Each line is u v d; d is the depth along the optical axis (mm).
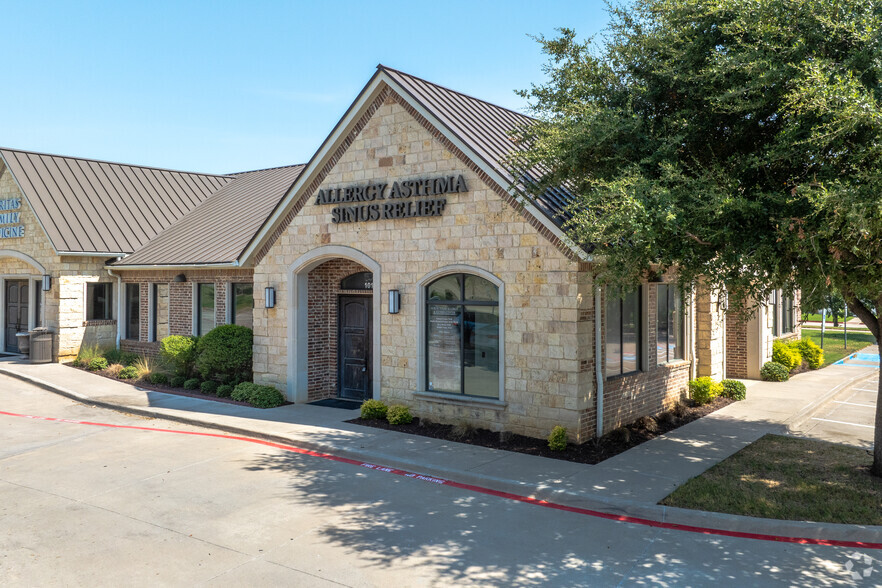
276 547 8297
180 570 7656
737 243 9141
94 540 8531
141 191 27891
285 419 15195
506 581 7363
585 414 12789
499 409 13547
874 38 8789
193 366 20062
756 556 7996
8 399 18469
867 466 11328
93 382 20297
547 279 12789
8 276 26703
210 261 20266
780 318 25125
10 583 7328
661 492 9969
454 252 14062
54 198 25047
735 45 9977
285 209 17047
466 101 16656
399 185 14812
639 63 11625
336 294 17859
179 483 10883
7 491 10516
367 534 8719
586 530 8859
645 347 15266
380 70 14984
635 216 8883
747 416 15781
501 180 13164
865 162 8664
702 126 10648
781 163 9656
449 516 9391
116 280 25156
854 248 7719
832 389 19516
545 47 12320
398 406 14672
